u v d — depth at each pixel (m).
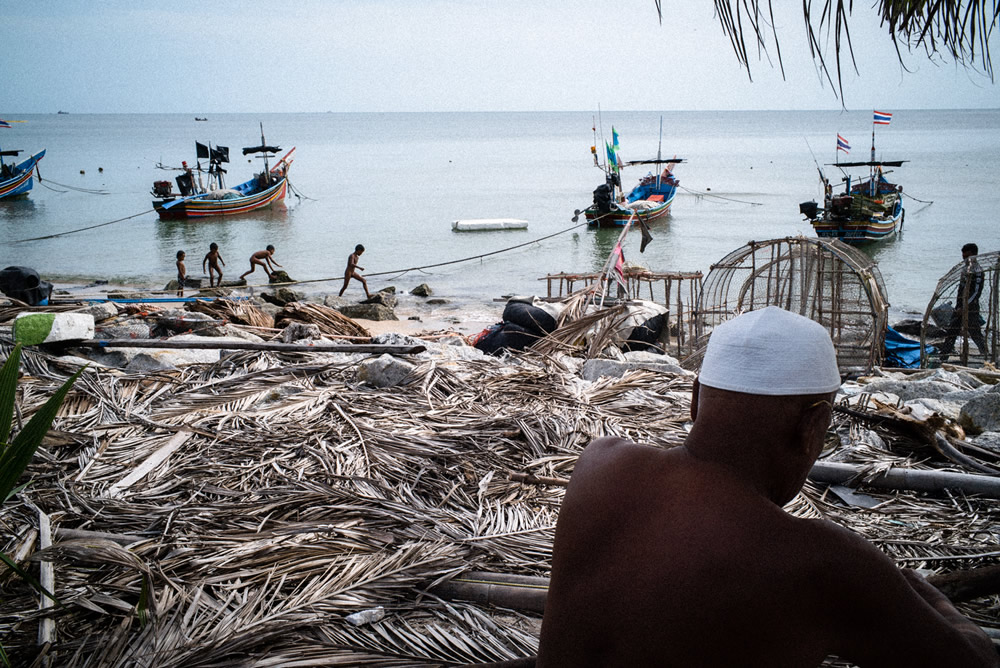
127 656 2.41
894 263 21.88
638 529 1.26
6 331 6.17
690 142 124.31
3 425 2.08
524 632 2.61
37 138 146.00
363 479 3.72
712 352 1.31
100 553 2.90
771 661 1.17
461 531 3.26
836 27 1.83
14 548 2.93
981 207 33.81
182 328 8.69
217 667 2.39
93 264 22.69
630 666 1.21
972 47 2.01
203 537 3.13
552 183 50.41
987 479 3.61
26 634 2.54
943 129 172.00
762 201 38.34
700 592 1.17
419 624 2.65
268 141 144.00
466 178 54.81
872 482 3.72
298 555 3.03
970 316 9.78
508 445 4.23
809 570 1.16
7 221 32.22
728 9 1.88
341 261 23.33
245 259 23.67
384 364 5.25
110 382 5.04
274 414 4.59
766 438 1.23
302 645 2.52
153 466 3.84
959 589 2.46
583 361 6.88
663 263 22.69
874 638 1.18
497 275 21.33
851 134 162.12
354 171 62.59
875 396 5.07
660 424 4.54
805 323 1.27
